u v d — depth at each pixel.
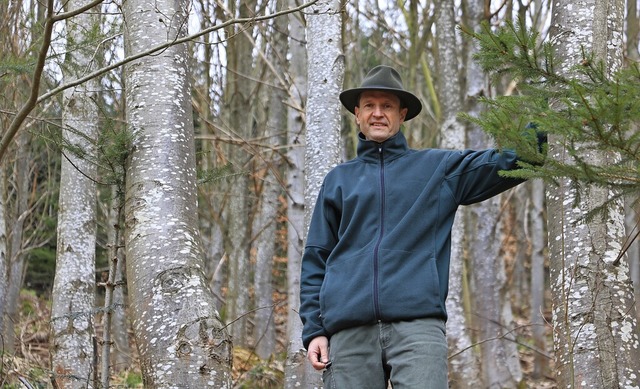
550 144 4.38
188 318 4.29
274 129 13.77
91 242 8.06
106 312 5.11
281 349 15.87
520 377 12.39
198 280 4.41
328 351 3.58
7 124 8.03
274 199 14.42
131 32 4.89
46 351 11.13
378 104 3.70
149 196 4.55
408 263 3.44
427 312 3.38
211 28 4.30
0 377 6.82
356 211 3.57
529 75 3.92
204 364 4.21
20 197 12.77
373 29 16.03
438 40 10.60
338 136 6.96
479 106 10.21
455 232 10.24
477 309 10.98
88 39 5.62
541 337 14.39
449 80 10.38
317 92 7.00
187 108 4.83
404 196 3.55
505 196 14.98
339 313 3.46
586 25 4.72
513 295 19.91
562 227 4.58
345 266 3.53
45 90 8.46
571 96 3.67
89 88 7.73
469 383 9.65
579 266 4.53
